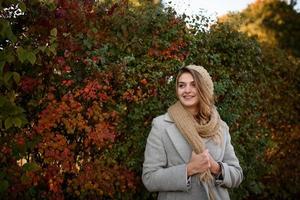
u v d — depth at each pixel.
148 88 3.41
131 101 3.37
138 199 3.47
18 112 2.66
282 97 5.25
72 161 3.08
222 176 2.40
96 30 3.21
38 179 3.01
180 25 3.66
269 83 5.00
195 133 2.42
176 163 2.45
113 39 3.38
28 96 3.15
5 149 2.96
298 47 8.99
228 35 4.11
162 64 3.48
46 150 3.03
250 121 4.33
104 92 3.22
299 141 5.38
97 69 3.19
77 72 3.23
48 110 3.02
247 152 4.23
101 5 3.40
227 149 2.58
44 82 3.14
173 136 2.46
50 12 3.07
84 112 3.23
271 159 5.20
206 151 2.32
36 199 3.18
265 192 5.05
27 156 3.15
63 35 3.09
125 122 3.35
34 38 3.06
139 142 3.34
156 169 2.45
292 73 5.36
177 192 2.39
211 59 3.83
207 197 2.34
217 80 3.87
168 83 3.51
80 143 3.25
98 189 3.15
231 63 4.13
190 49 3.70
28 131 3.08
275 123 5.19
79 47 3.16
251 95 4.36
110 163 3.23
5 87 2.95
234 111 4.00
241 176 2.57
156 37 3.50
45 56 3.08
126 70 3.29
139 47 3.43
